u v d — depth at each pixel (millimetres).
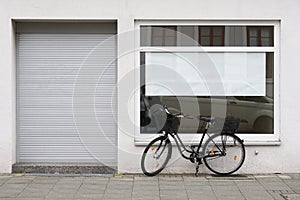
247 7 9539
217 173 9570
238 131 9859
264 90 9805
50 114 10000
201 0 9523
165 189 8602
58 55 9938
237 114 9844
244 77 9812
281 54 9578
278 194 8289
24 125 9984
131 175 9594
